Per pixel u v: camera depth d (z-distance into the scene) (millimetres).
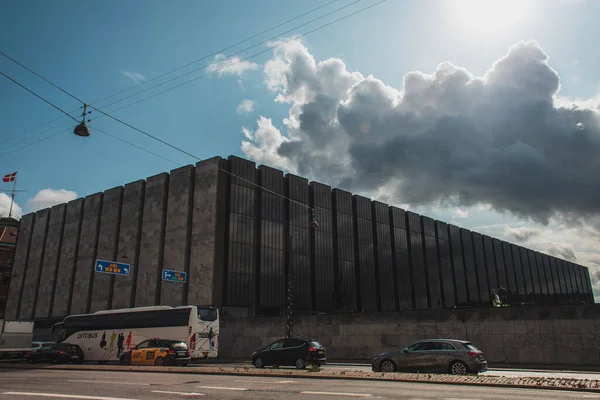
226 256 47938
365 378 15844
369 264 62375
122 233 57094
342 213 60938
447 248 77812
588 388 12398
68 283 61312
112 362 34312
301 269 53906
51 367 25938
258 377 17344
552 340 24906
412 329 29688
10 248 82438
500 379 14578
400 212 70188
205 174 51094
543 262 106750
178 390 12930
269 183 53812
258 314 48812
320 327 33719
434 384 14328
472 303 77750
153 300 50906
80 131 18359
